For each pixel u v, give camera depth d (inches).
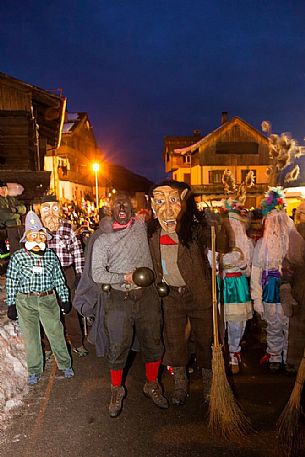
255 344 198.1
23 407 141.6
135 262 136.8
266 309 162.6
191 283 137.5
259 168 1317.7
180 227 136.8
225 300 159.8
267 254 160.7
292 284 158.1
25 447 118.0
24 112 554.3
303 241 157.3
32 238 157.2
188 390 152.1
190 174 1446.9
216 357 127.0
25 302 157.1
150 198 144.3
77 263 188.1
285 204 164.4
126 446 117.4
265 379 158.1
